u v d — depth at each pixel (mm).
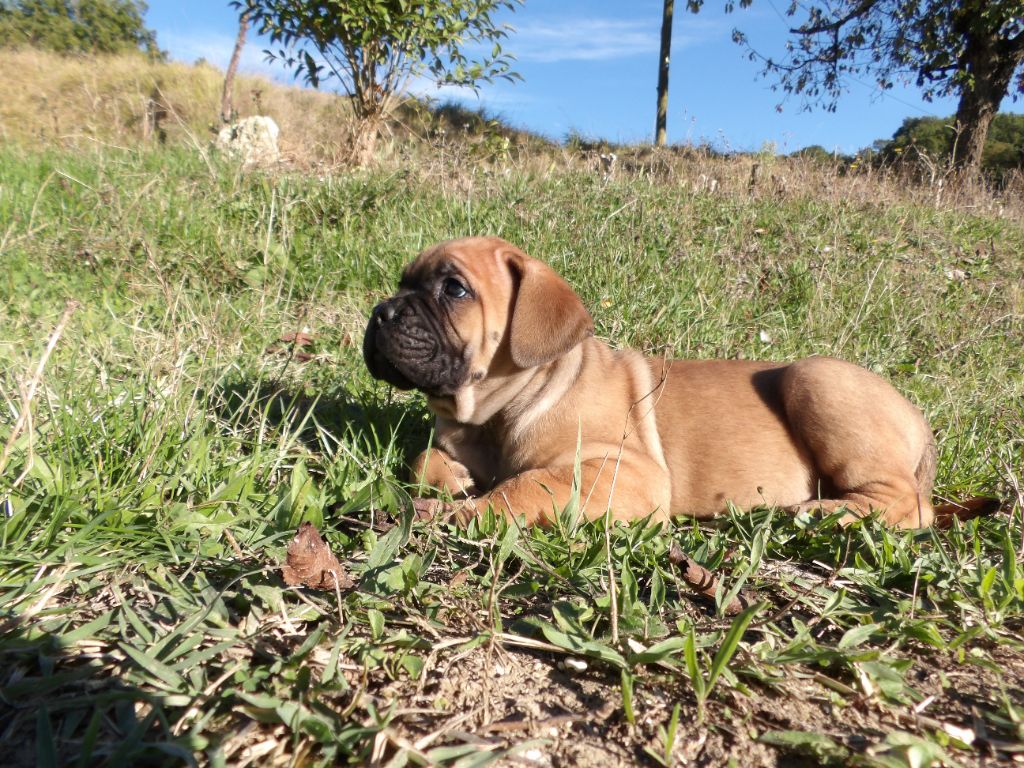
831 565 2967
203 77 18703
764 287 7230
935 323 6828
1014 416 4906
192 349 4035
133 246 5953
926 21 19531
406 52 9664
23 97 17484
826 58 22172
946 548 3109
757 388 3822
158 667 1791
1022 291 7984
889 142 22672
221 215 6707
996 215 11555
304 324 5273
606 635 2201
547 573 2533
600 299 6055
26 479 2529
